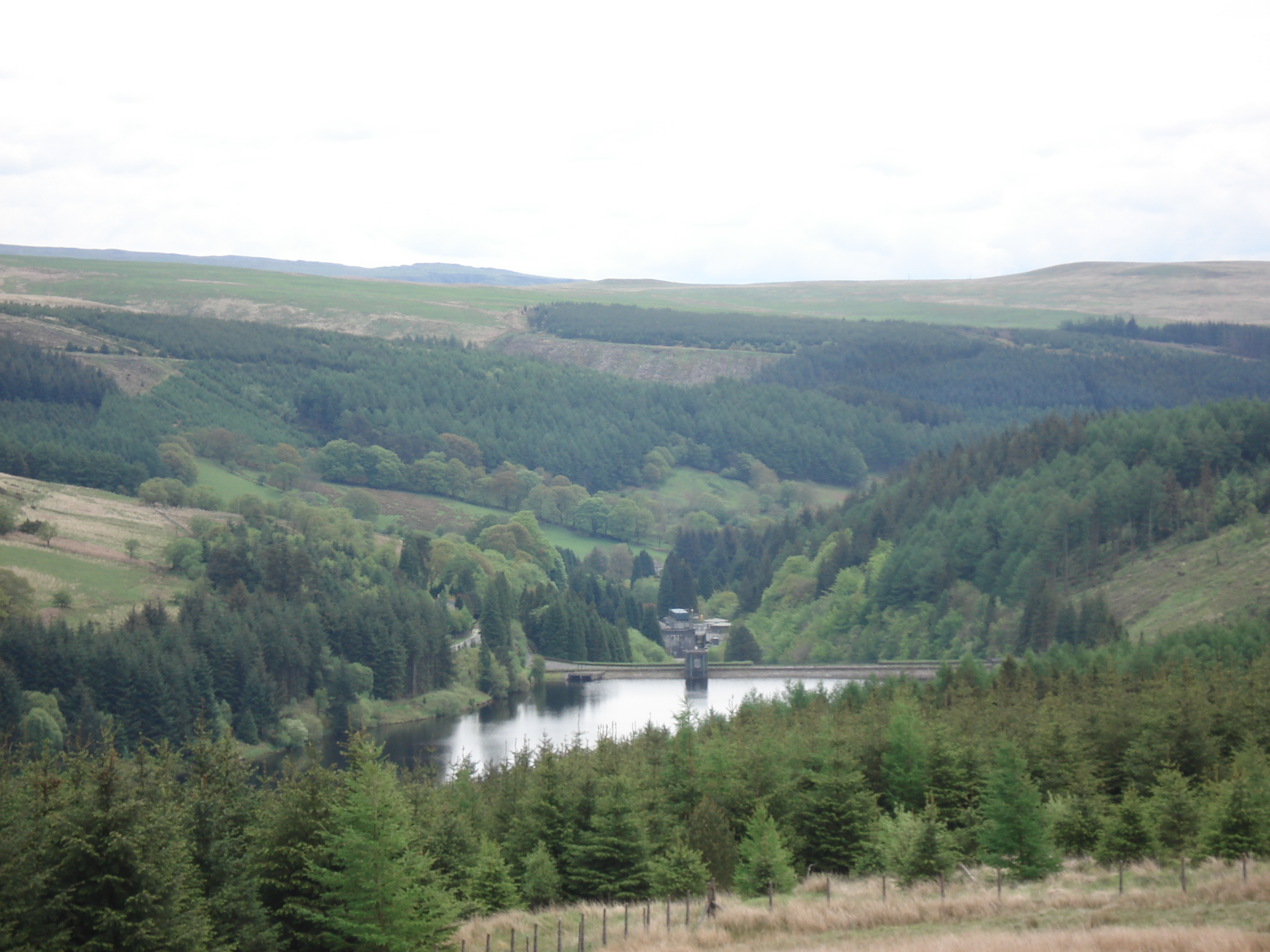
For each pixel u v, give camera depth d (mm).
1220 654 146125
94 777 45719
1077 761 90438
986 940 45312
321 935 52875
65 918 42531
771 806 82875
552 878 69688
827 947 47750
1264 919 46812
